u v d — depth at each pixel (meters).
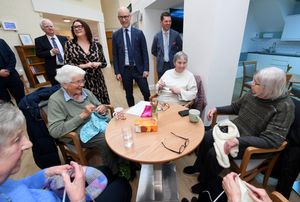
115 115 1.46
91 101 1.65
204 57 1.97
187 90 1.99
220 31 1.78
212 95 2.07
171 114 1.48
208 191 1.16
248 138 1.14
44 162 1.51
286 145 1.13
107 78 6.06
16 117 0.53
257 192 0.62
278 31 4.79
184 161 1.81
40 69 5.22
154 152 1.01
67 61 2.05
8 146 0.50
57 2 5.66
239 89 4.27
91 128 1.41
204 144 1.42
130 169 1.56
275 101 1.14
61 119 1.39
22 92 2.83
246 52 5.40
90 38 2.10
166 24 2.62
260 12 4.69
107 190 0.95
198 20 1.96
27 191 0.60
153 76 4.05
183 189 1.49
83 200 0.62
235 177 0.70
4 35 4.34
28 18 4.86
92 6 7.49
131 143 1.10
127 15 2.28
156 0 2.97
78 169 0.74
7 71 2.50
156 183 1.29
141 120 1.33
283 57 4.38
